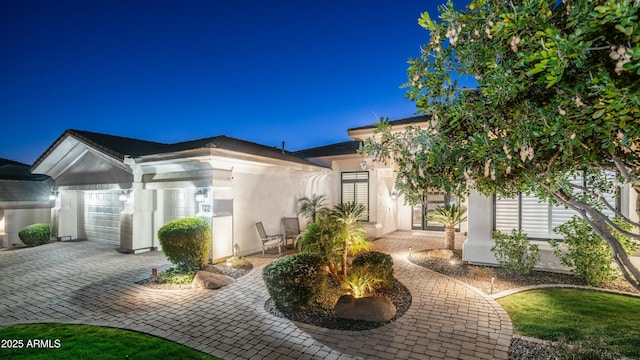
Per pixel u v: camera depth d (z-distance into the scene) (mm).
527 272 9164
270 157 13477
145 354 5219
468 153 3424
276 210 14594
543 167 3426
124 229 13500
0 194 16141
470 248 10703
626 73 2281
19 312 7070
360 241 8797
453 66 3576
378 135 12906
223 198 11812
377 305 6504
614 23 2178
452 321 6398
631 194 8711
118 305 7438
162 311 7062
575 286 8195
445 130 3674
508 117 3361
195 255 10094
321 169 16781
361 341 5637
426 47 3686
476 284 8727
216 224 11430
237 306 7320
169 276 9469
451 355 5148
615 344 5180
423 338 5719
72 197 16766
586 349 4656
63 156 15570
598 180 5367
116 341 5672
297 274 6809
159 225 13734
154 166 12648
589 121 2633
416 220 18625
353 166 17734
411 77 3771
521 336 5707
